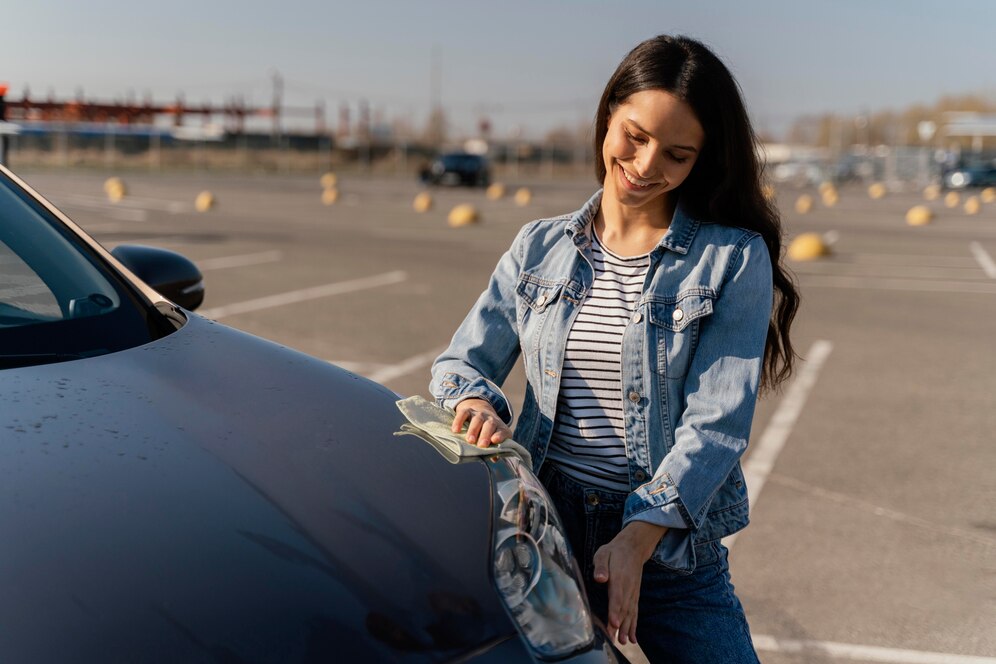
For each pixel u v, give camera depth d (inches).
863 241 720.3
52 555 56.1
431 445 75.1
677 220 77.7
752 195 77.7
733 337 76.0
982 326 367.2
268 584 57.7
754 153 76.3
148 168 1871.3
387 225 751.7
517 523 67.9
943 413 245.6
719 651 79.7
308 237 625.6
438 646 58.1
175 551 58.3
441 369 83.2
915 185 2308.1
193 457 67.4
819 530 169.0
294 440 72.2
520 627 61.7
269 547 60.3
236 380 80.9
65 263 94.3
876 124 3796.8
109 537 58.2
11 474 62.2
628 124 74.1
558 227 81.8
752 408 75.4
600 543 80.7
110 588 54.9
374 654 56.1
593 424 79.0
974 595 146.8
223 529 60.9
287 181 1599.4
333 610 57.4
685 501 73.4
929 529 171.0
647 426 77.4
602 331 78.2
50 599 53.4
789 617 138.3
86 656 51.0
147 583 55.7
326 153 2297.0
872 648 130.9
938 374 288.0
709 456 74.2
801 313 383.9
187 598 55.5
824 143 3700.8
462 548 64.7
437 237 660.1
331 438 73.3
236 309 351.3
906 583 149.9
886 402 254.7
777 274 82.3
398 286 420.8
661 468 74.8
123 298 92.4
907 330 354.9
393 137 3043.8
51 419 69.5
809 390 265.0
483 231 717.9
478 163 1552.7
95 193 1016.2
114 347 85.1
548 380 80.0
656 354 76.8
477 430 75.7
